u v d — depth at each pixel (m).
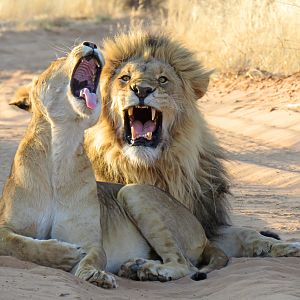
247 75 27.23
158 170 11.93
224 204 12.78
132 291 9.67
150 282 10.27
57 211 10.51
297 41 27.67
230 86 26.67
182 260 10.78
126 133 11.84
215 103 25.31
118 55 12.19
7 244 10.09
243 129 22.41
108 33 43.75
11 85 32.09
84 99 10.30
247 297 9.12
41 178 10.46
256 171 18.50
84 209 10.50
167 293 9.70
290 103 23.91
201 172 12.27
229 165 18.84
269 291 9.28
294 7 28.17
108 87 12.03
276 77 26.61
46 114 10.47
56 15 48.38
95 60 10.51
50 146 10.47
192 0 33.06
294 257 11.55
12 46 41.09
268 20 28.91
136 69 11.82
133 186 11.23
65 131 10.43
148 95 11.61
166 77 11.86
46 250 9.99
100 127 12.02
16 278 9.20
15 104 11.17
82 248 10.23
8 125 25.12
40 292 8.77
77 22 46.62
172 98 11.86
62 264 10.02
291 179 17.81
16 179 10.50
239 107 24.50
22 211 10.42
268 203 15.99
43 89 10.53
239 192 16.98
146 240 11.10
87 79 10.56
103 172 12.14
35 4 49.69
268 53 27.98
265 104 24.30
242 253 11.95
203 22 31.19
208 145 12.52
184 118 12.04
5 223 10.38
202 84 12.38
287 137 21.08
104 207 11.03
